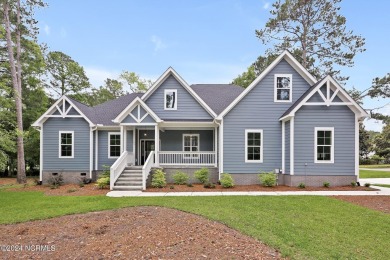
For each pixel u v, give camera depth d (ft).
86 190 48.67
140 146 66.39
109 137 64.13
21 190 50.60
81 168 61.36
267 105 55.16
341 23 84.84
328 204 33.63
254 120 54.95
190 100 62.39
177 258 16.81
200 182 57.06
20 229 23.91
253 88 55.36
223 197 38.52
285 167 53.01
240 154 54.70
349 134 50.29
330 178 49.98
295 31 88.63
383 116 95.04
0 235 22.33
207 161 60.49
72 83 99.30
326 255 18.35
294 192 44.19
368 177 73.15
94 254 17.83
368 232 23.38
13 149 52.19
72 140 61.52
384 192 43.75
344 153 50.19
